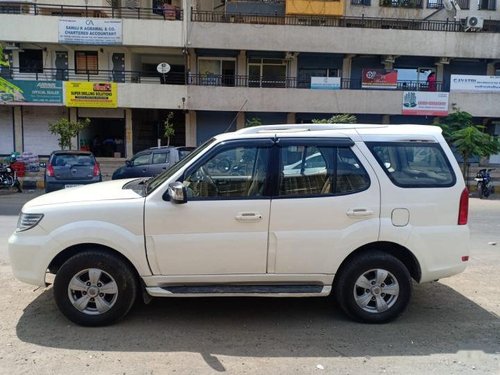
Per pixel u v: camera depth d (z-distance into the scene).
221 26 21.75
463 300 4.80
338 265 4.01
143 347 3.60
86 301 3.95
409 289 4.08
